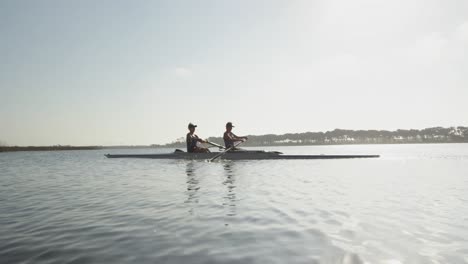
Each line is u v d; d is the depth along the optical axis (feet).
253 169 31.09
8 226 10.22
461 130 532.73
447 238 8.48
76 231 9.53
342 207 12.76
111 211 12.35
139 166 37.37
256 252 7.48
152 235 9.02
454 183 20.61
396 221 10.38
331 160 45.55
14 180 24.89
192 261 6.94
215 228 9.70
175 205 13.39
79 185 20.93
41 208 13.12
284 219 10.77
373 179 22.88
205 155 45.19
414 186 19.11
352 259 6.99
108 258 7.22
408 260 6.91
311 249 7.68
